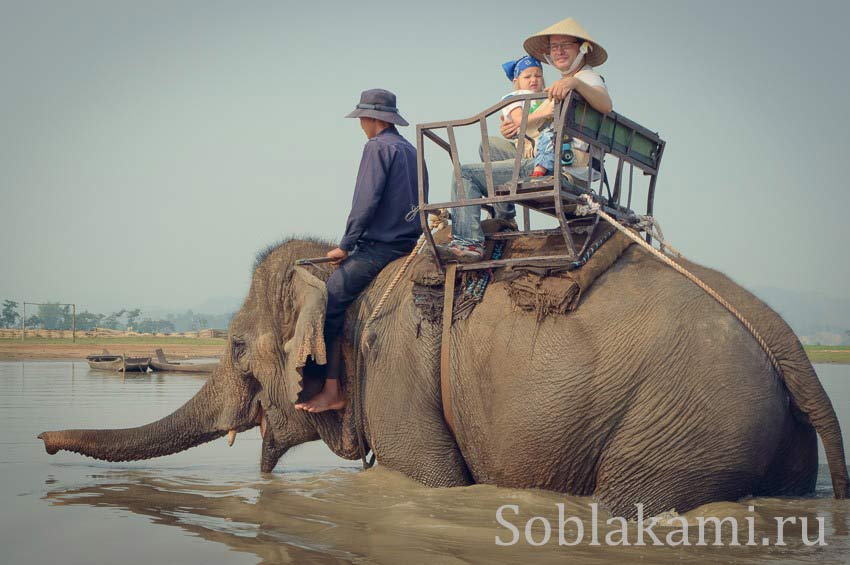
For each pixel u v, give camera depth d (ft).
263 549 16.60
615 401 19.54
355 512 20.26
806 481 21.24
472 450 22.00
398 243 25.63
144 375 92.12
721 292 20.10
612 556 16.31
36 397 56.85
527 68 23.34
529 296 20.83
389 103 26.48
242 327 27.63
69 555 15.93
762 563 15.69
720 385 18.90
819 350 239.50
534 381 20.17
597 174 22.35
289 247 27.35
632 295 20.03
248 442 35.68
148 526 18.60
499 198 20.61
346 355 25.29
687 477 19.16
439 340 22.52
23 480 25.02
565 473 20.42
